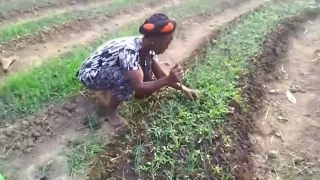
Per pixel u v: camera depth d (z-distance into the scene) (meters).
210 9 3.33
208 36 2.86
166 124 1.95
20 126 2.00
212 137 1.93
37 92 2.18
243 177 1.85
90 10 3.31
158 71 2.01
